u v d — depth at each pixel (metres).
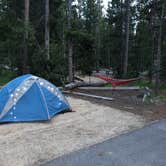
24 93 7.62
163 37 17.58
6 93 7.68
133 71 21.70
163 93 13.34
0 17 20.03
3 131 6.39
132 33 29.69
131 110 9.06
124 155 5.00
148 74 18.59
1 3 20.70
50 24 18.48
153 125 7.17
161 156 5.00
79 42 17.11
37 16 20.52
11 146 5.36
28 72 15.85
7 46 19.28
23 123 7.13
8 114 7.25
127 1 22.31
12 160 4.69
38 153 5.03
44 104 7.63
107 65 37.84
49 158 4.80
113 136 6.14
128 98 11.55
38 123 7.17
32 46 16.47
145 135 6.27
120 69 24.30
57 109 8.22
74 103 10.12
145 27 26.42
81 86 15.75
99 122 7.39
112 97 11.81
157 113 8.69
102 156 4.93
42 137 5.98
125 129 6.75
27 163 4.58
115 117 8.00
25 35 16.05
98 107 9.42
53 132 6.38
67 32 16.30
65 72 16.17
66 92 12.95
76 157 4.86
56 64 15.73
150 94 12.01
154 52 18.83
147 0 21.12
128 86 16.03
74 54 17.73
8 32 19.52
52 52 16.31
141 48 27.69
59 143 5.61
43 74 15.09
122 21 26.70
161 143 5.72
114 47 28.36
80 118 7.82
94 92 13.41
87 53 18.06
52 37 19.36
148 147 5.46
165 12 15.35
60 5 19.50
